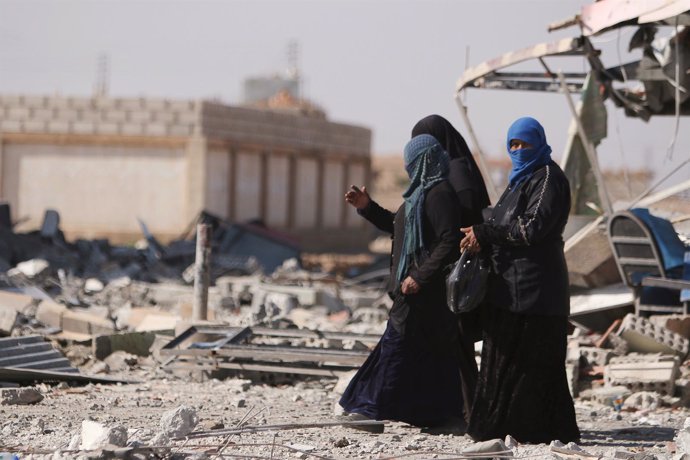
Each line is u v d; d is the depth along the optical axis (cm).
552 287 1524
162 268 5462
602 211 2822
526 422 1532
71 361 2473
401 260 1644
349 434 1619
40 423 1598
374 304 4197
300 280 5122
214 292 3975
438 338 1638
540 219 1500
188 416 1466
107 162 9631
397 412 1648
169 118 9481
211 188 9650
